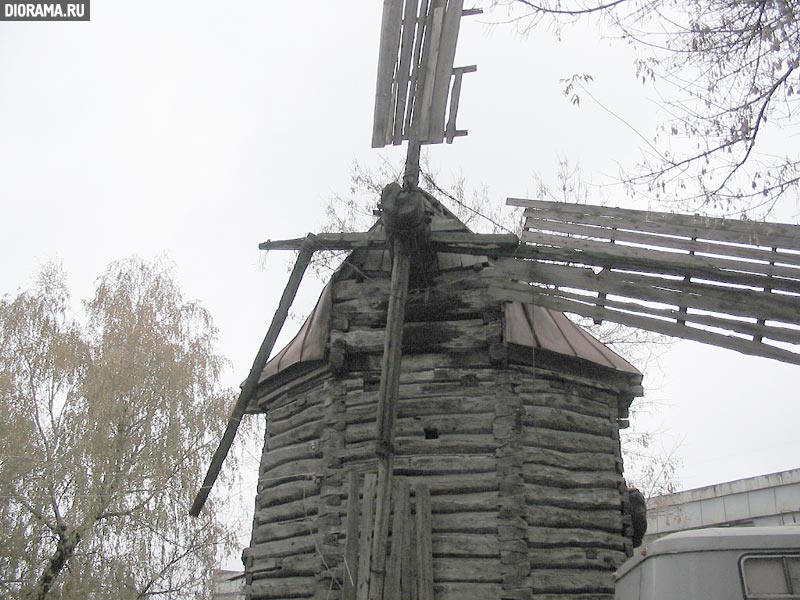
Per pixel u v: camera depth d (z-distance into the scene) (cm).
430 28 1112
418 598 979
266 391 1307
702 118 807
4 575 1853
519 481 1043
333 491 1077
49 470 1945
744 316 927
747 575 671
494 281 1057
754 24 773
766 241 940
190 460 2100
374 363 1146
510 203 1113
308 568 1070
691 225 985
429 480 1059
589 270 1023
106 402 2039
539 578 1004
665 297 971
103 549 1916
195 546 2045
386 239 1056
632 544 1105
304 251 1095
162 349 2214
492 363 1113
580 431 1142
